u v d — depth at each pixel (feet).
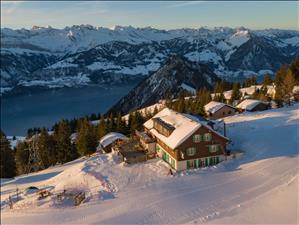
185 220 143.02
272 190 159.74
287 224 126.41
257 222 131.44
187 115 248.93
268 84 535.60
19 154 351.05
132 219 150.51
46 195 197.88
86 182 202.59
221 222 135.74
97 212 162.71
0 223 170.40
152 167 209.87
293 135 232.32
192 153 202.28
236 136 246.88
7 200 211.00
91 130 351.25
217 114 342.44
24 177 288.10
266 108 348.79
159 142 228.43
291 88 370.32
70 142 345.51
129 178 196.75
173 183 183.21
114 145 286.66
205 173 192.85
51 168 309.01
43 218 166.50
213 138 204.95
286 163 190.70
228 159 209.05
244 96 474.49
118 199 172.65
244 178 179.22
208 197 161.89
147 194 173.27
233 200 155.22
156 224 143.64
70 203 181.78
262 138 234.79
